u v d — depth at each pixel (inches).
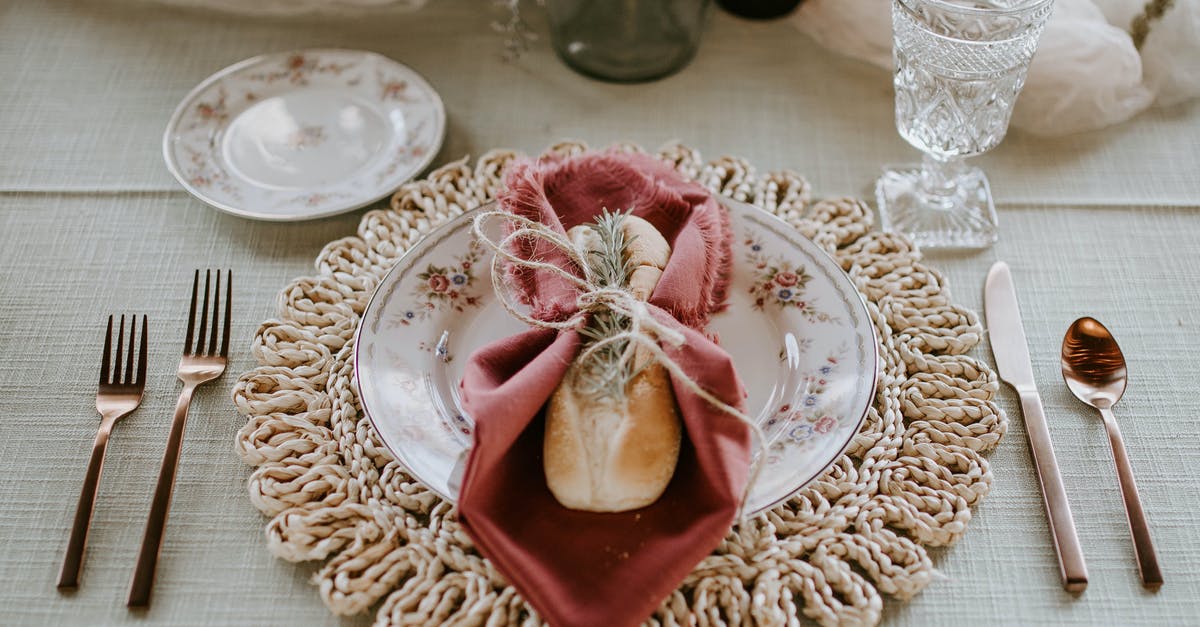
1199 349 21.5
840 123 26.6
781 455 18.7
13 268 23.1
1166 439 20.1
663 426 17.5
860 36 27.9
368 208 24.2
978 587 18.1
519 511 17.5
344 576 17.8
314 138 25.4
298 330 21.1
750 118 26.7
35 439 20.2
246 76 26.5
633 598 16.6
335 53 27.1
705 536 16.8
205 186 24.1
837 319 20.6
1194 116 26.4
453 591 17.7
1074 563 18.1
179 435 19.6
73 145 26.0
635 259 19.7
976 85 22.0
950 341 21.0
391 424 19.1
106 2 30.0
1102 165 25.3
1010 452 19.8
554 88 27.5
